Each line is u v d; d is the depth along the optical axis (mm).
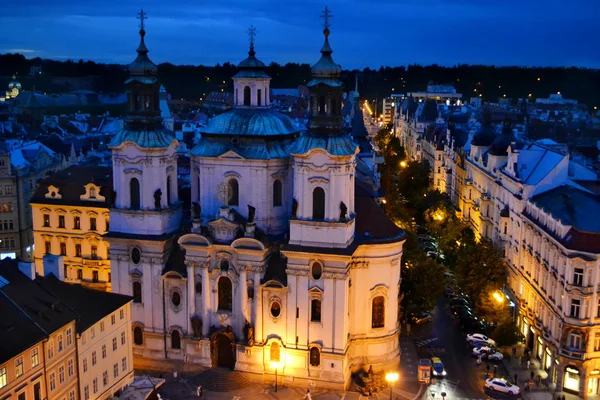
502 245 139500
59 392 86000
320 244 102312
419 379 108188
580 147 195500
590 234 99875
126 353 101688
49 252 138625
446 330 130375
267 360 107000
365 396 103125
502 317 120688
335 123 101562
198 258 107312
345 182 101688
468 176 181000
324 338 104500
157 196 109438
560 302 103500
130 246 110812
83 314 93062
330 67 100688
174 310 110625
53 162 182750
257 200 108562
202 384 106125
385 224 111000
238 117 110875
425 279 127688
